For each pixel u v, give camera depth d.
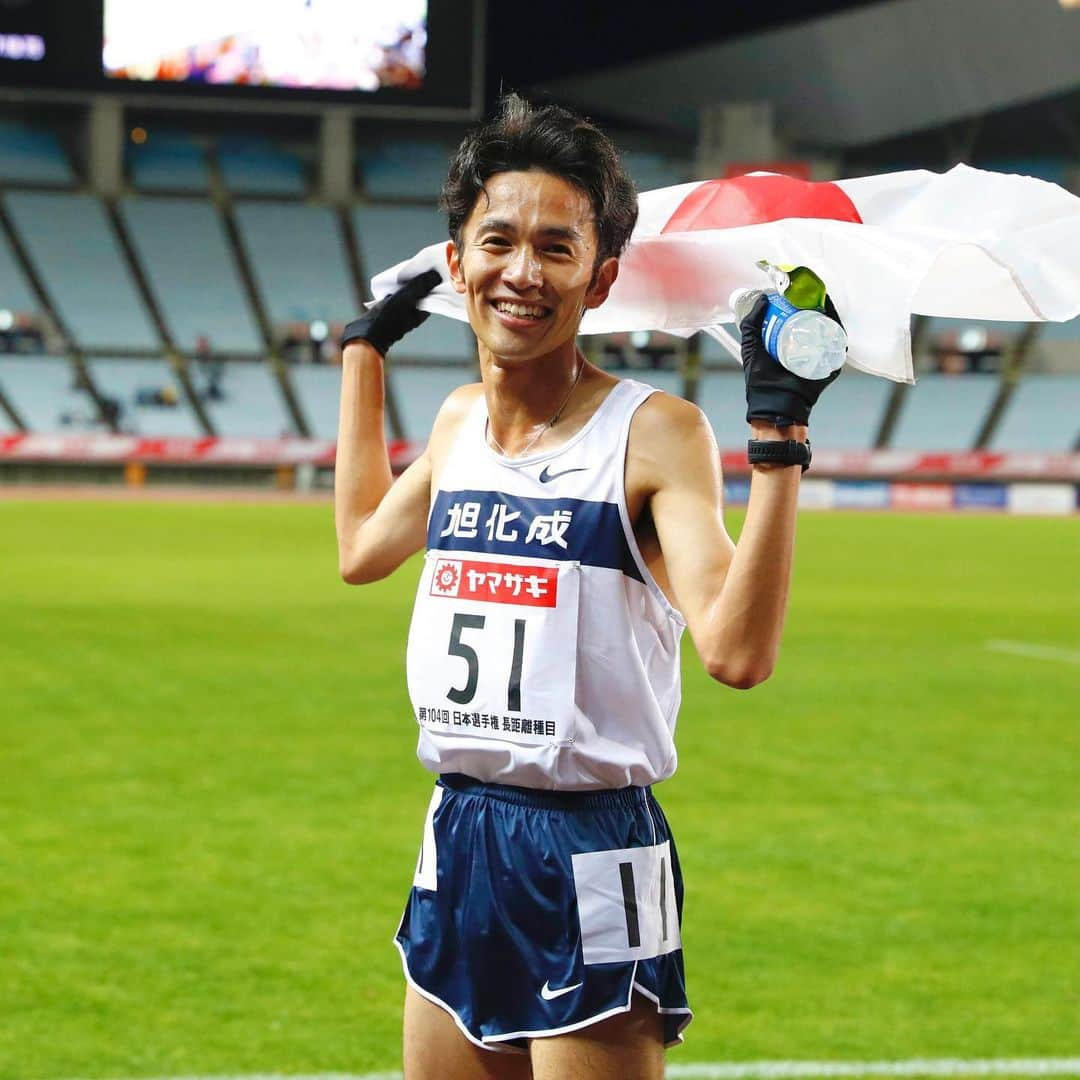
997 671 23.64
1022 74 72.25
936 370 82.62
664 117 76.62
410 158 88.00
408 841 12.91
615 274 4.49
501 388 4.47
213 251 83.12
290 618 28.27
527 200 4.23
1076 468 74.88
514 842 4.41
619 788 4.45
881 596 34.62
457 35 60.25
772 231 4.59
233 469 76.62
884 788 15.40
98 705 19.02
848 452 76.44
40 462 75.00
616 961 4.31
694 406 4.41
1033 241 4.45
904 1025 8.98
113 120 83.00
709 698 20.73
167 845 12.65
